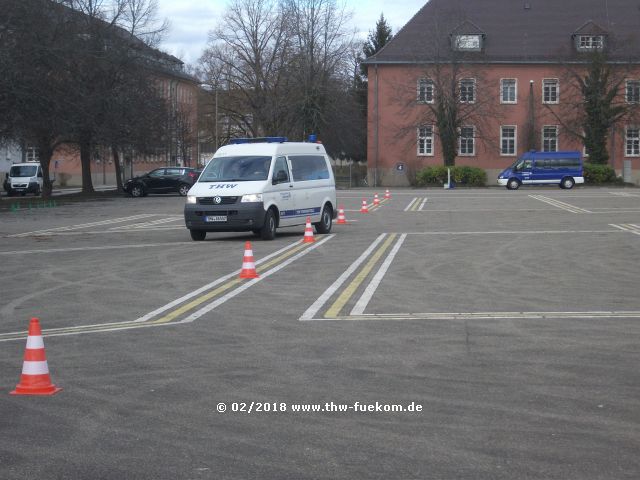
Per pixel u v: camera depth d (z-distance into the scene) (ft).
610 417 21.04
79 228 91.20
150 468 17.75
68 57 141.28
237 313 36.40
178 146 257.14
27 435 20.10
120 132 170.50
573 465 17.69
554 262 55.11
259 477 17.15
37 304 40.06
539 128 236.43
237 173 72.69
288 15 227.40
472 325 33.35
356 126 255.91
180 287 44.83
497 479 16.92
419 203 137.69
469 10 246.27
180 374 25.77
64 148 200.44
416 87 227.20
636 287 43.86
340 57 235.61
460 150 240.53
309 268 52.31
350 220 98.32
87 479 17.20
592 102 222.28
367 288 43.62
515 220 96.32
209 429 20.36
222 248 65.77
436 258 57.62
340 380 24.79
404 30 243.60
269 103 224.53
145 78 176.96
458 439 19.43
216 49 228.02
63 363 27.48
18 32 130.52
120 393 23.71
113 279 48.60
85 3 163.94
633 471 17.34
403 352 28.45
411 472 17.35
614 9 243.19
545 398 22.76
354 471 17.43
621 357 27.63
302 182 76.74
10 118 131.85
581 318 34.88
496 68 236.84
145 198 169.78
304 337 31.09
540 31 240.73
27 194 190.29
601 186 214.69
